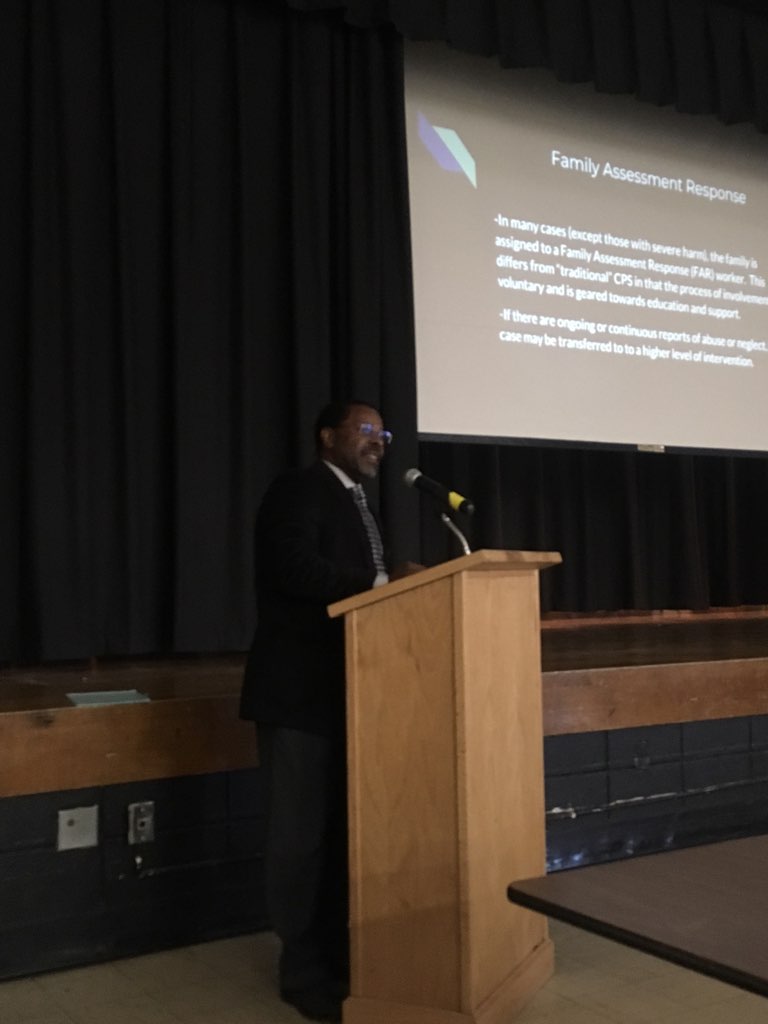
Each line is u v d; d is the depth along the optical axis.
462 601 1.97
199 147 3.85
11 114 3.54
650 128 4.86
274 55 4.06
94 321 3.64
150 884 2.55
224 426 3.84
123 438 3.62
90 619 3.53
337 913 2.34
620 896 1.16
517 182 4.49
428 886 2.01
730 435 4.93
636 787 3.25
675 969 2.45
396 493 4.05
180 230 3.76
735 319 5.00
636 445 4.67
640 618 5.24
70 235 3.56
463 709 1.97
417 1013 1.99
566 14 4.33
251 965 2.47
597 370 4.60
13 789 2.37
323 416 2.36
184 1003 2.25
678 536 5.31
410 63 4.30
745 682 3.42
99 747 2.48
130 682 3.09
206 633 3.71
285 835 2.16
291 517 2.17
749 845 1.36
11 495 3.50
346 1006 2.06
